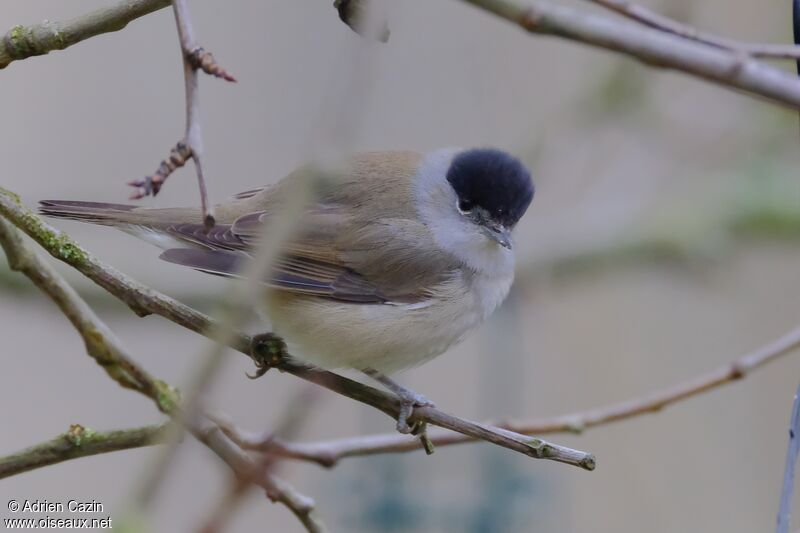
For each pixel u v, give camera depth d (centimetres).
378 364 856
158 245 808
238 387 1232
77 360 1305
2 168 1288
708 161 1437
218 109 1320
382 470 912
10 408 1261
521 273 1345
